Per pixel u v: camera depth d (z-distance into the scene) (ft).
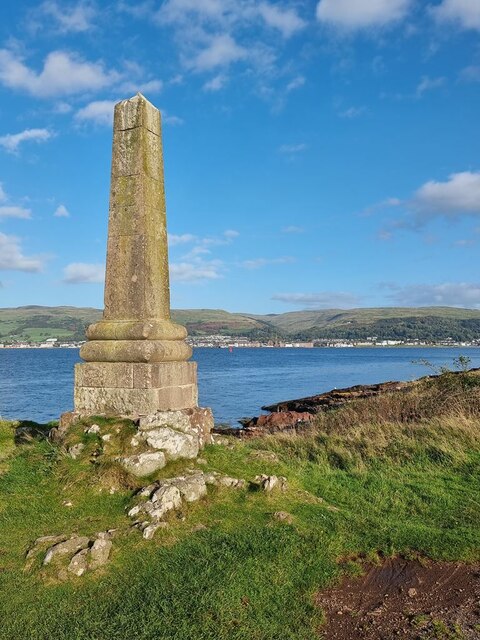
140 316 25.99
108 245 26.96
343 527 19.76
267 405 95.55
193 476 21.21
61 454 22.91
